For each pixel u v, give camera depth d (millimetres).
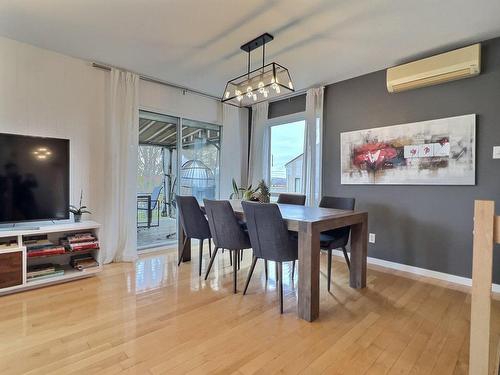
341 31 2631
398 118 3369
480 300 1348
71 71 3287
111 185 3555
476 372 1352
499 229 1316
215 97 4793
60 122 3219
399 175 3350
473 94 2848
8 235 2514
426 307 2369
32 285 2625
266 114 4914
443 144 3023
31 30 2695
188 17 2443
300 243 2184
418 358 1692
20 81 2957
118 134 3600
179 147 4457
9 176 2682
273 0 2195
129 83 3656
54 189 2930
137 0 2213
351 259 2828
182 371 1548
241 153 5266
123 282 2865
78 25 2594
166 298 2490
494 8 2248
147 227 4309
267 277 3057
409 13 2334
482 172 2801
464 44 2857
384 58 3197
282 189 4812
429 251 3158
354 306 2379
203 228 3127
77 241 2951
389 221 3471
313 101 4105
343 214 2541
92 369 1548
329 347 1794
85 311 2225
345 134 3848
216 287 2758
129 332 1929
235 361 1645
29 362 1599
